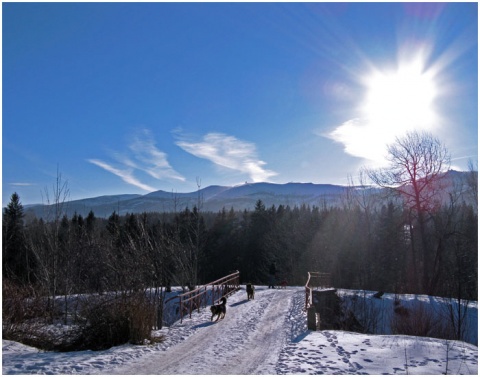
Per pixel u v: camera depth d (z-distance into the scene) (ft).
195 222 159.94
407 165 120.98
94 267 68.59
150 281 53.01
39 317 52.60
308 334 43.91
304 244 183.11
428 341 40.09
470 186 120.88
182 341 40.24
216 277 210.59
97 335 39.60
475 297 101.24
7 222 124.88
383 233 147.54
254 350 36.37
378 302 82.43
